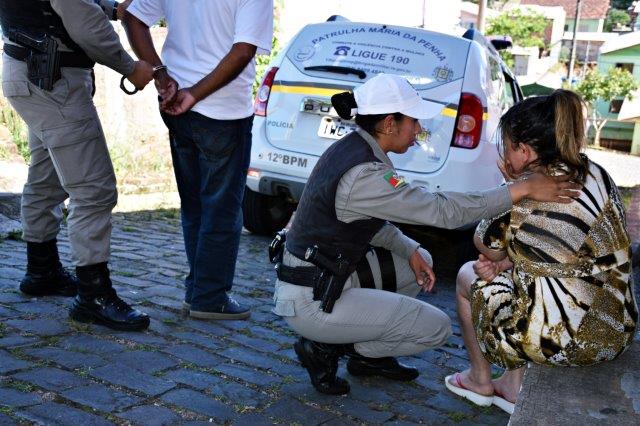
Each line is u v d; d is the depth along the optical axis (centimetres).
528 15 3881
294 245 267
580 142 233
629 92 3425
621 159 2803
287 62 518
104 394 258
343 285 261
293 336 348
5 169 663
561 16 4678
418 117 255
